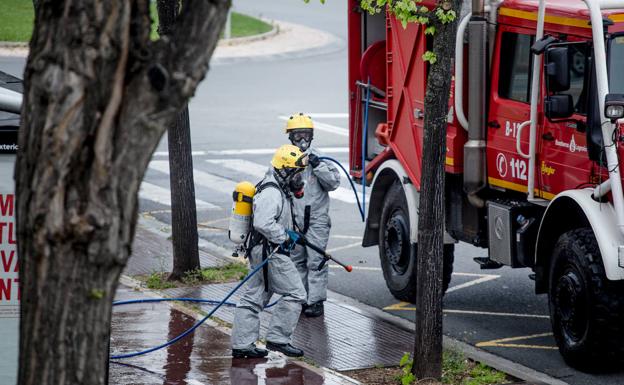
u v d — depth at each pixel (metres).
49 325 10.03
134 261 29.06
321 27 92.88
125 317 23.39
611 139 19.34
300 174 20.53
